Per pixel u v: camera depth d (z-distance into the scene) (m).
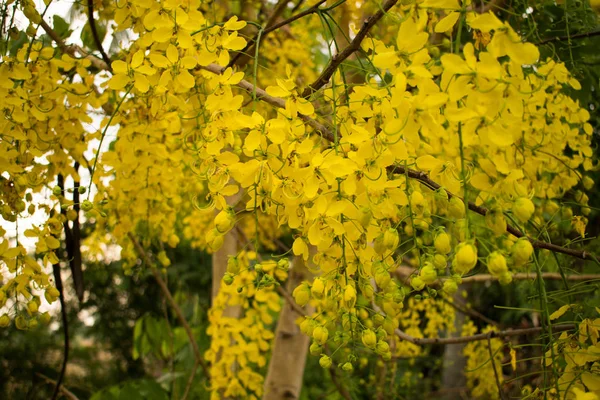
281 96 0.53
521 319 2.02
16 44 0.85
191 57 0.58
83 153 0.79
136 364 3.77
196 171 0.56
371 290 0.54
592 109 1.00
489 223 0.50
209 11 0.96
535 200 0.95
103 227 1.00
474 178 0.52
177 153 0.79
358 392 1.63
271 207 0.54
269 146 0.52
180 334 1.58
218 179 0.54
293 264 1.10
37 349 3.27
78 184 0.82
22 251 0.67
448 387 2.42
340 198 0.51
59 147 0.76
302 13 0.60
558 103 0.74
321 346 0.54
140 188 0.83
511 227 0.54
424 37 0.49
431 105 0.46
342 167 0.50
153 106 0.65
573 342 0.60
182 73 0.58
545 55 0.89
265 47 1.25
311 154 0.52
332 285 0.54
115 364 3.86
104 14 0.79
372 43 0.58
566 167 0.80
